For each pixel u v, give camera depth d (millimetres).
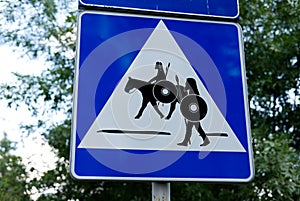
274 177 3129
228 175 1086
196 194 3322
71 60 3744
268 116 3773
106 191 3588
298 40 3551
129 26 1159
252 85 3637
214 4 1239
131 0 1181
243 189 3273
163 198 1044
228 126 1122
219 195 3416
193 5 1222
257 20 3650
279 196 3170
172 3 1209
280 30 3633
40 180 3572
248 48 3707
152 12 1187
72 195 3586
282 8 3619
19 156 3654
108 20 1152
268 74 3713
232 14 1239
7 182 3590
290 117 3807
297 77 3697
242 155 1106
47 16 3779
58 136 3531
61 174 3553
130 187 3527
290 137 3623
